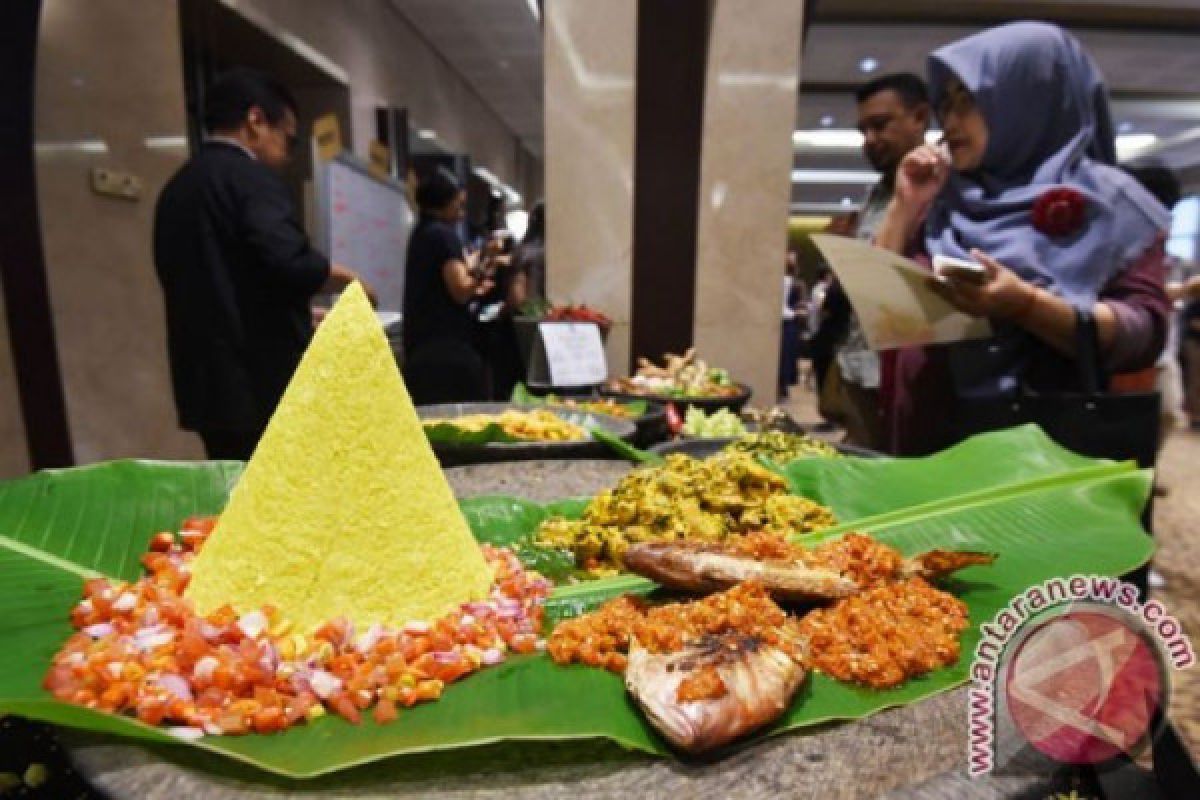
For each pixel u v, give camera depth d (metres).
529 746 0.67
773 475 1.24
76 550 0.99
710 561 0.87
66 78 2.96
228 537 0.83
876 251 1.60
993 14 5.84
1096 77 1.78
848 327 3.23
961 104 1.82
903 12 5.87
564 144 3.24
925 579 0.95
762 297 3.39
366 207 4.77
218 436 2.39
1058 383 1.71
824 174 13.10
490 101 9.95
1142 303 1.64
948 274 1.52
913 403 2.02
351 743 0.63
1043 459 1.32
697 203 3.44
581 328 2.71
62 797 0.83
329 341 0.83
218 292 2.16
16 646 0.77
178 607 0.81
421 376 3.32
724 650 0.71
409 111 6.66
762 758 0.66
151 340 3.45
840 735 0.69
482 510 1.25
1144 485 1.23
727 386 2.75
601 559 1.12
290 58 4.37
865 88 2.84
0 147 2.39
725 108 3.24
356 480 0.82
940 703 0.74
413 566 0.84
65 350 3.01
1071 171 1.72
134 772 0.59
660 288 3.51
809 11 3.43
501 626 0.85
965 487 1.30
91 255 3.12
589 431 1.89
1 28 2.23
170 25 3.39
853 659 0.77
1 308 2.59
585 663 0.79
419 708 0.70
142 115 3.31
